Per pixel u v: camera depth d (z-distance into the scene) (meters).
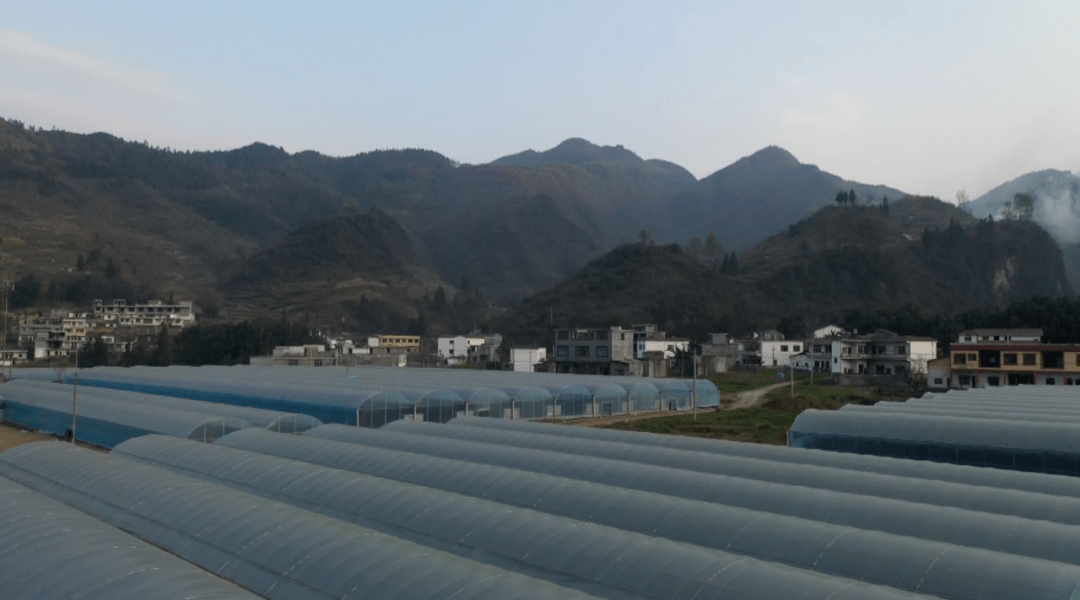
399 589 17.78
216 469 33.50
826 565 20.34
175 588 17.08
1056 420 47.72
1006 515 25.03
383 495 26.97
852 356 114.56
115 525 26.34
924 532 22.95
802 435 47.91
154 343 167.12
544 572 20.64
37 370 101.31
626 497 26.02
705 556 19.38
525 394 66.62
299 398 61.88
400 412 59.28
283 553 20.94
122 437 51.28
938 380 99.94
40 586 18.22
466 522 23.81
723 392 94.56
